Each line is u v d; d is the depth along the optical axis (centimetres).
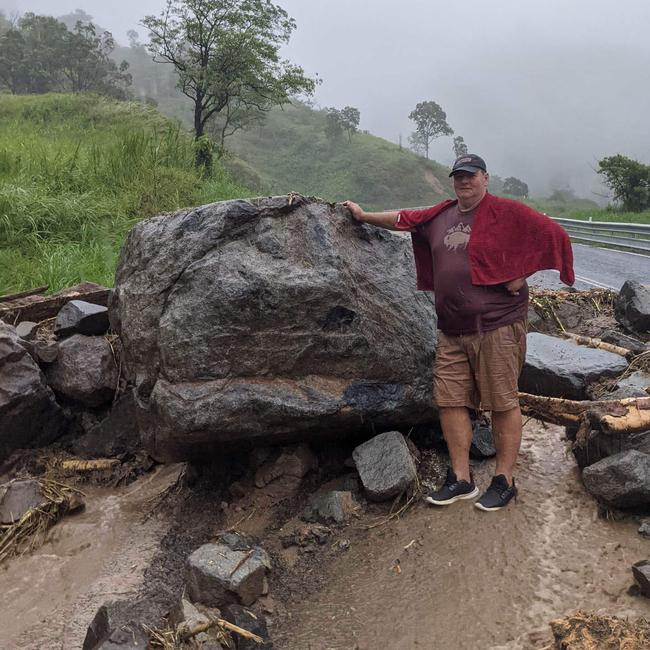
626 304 617
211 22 2089
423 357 434
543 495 384
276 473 426
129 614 319
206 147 1641
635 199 3078
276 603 346
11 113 2748
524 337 373
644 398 389
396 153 10144
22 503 448
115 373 554
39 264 867
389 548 366
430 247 394
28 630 351
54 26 8144
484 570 331
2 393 496
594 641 264
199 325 394
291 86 2228
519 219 354
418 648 295
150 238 437
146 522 441
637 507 356
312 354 408
